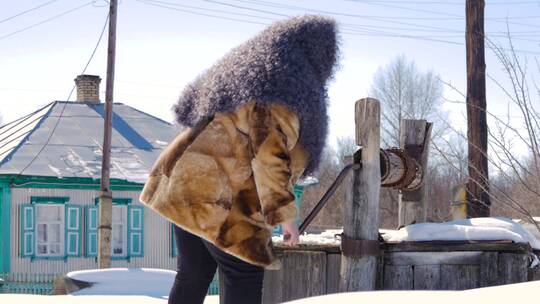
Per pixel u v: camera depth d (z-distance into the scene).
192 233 3.21
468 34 13.04
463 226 5.51
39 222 23.66
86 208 24.16
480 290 2.68
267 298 5.92
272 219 3.00
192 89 3.34
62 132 26.84
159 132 28.52
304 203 39.97
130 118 29.12
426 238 5.49
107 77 20.06
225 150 3.12
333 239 5.88
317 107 3.18
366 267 5.52
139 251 24.61
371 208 5.58
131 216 24.61
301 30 3.28
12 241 23.23
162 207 3.10
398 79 34.38
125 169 25.16
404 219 6.72
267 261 3.09
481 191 10.65
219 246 3.05
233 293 3.17
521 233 5.56
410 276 5.53
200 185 3.09
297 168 3.20
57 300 4.34
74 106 29.06
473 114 12.48
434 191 23.30
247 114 3.11
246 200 3.10
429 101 34.69
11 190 23.33
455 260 5.45
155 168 3.23
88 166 24.67
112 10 20.47
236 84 3.14
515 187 8.24
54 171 23.86
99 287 7.42
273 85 3.11
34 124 27.27
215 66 3.33
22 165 23.92
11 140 26.67
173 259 24.98
